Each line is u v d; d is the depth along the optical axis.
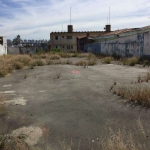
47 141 3.22
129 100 5.16
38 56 23.70
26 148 2.99
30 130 3.62
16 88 7.21
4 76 10.12
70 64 16.47
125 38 22.08
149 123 3.78
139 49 19.03
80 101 5.32
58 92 6.39
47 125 3.83
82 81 8.23
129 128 3.60
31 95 6.09
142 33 18.34
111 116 4.20
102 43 29.81
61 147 3.03
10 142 3.17
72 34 47.66
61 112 4.53
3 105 4.88
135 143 3.04
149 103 4.78
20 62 14.83
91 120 4.03
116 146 2.84
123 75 9.73
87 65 15.41
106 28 47.69
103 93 6.03
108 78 8.85
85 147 3.02
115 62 17.48
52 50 35.59
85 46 40.28
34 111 4.62
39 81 8.60
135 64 15.22
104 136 3.32
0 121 4.04
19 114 4.43
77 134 3.44
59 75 9.80
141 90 5.54
